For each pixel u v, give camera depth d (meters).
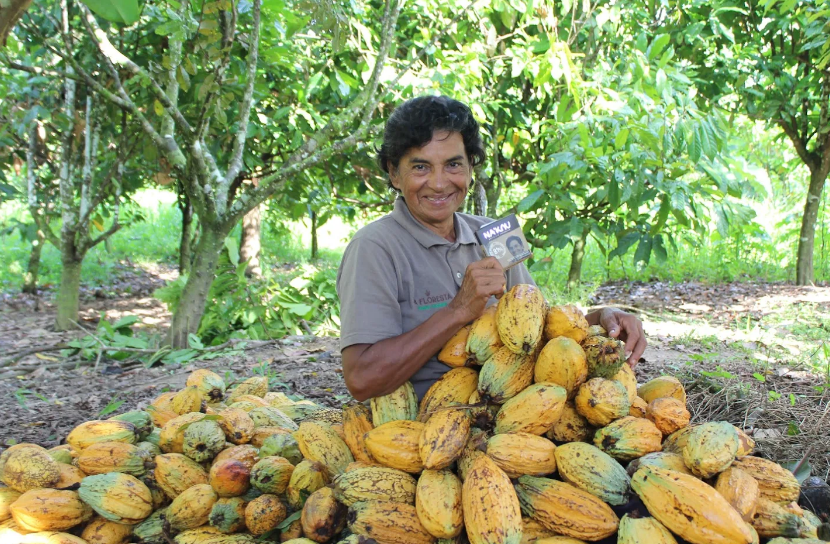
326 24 4.21
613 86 5.97
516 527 1.69
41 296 8.95
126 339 5.81
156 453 2.32
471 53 5.92
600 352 2.02
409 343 2.05
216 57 4.49
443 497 1.78
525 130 7.05
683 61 7.28
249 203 5.41
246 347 5.81
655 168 5.66
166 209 16.02
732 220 5.79
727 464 1.77
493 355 2.05
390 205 7.76
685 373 4.48
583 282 9.27
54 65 6.51
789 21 7.21
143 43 6.19
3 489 2.12
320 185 7.50
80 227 6.79
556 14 6.58
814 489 2.22
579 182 6.16
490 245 2.22
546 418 1.91
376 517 1.81
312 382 4.68
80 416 4.11
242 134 5.51
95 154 6.70
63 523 2.03
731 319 7.02
